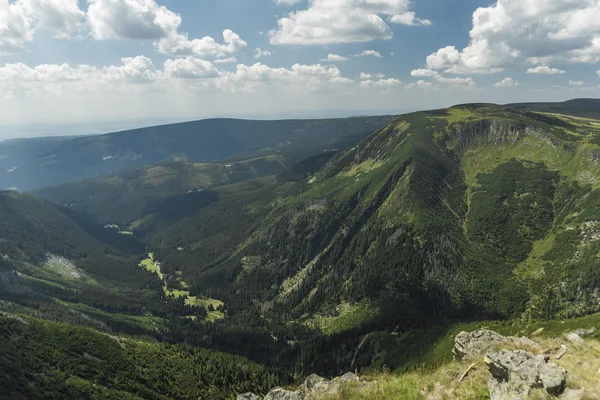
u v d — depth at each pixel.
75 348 143.88
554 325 114.50
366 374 46.69
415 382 35.66
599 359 30.66
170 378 151.12
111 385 131.75
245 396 73.44
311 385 56.62
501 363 29.69
